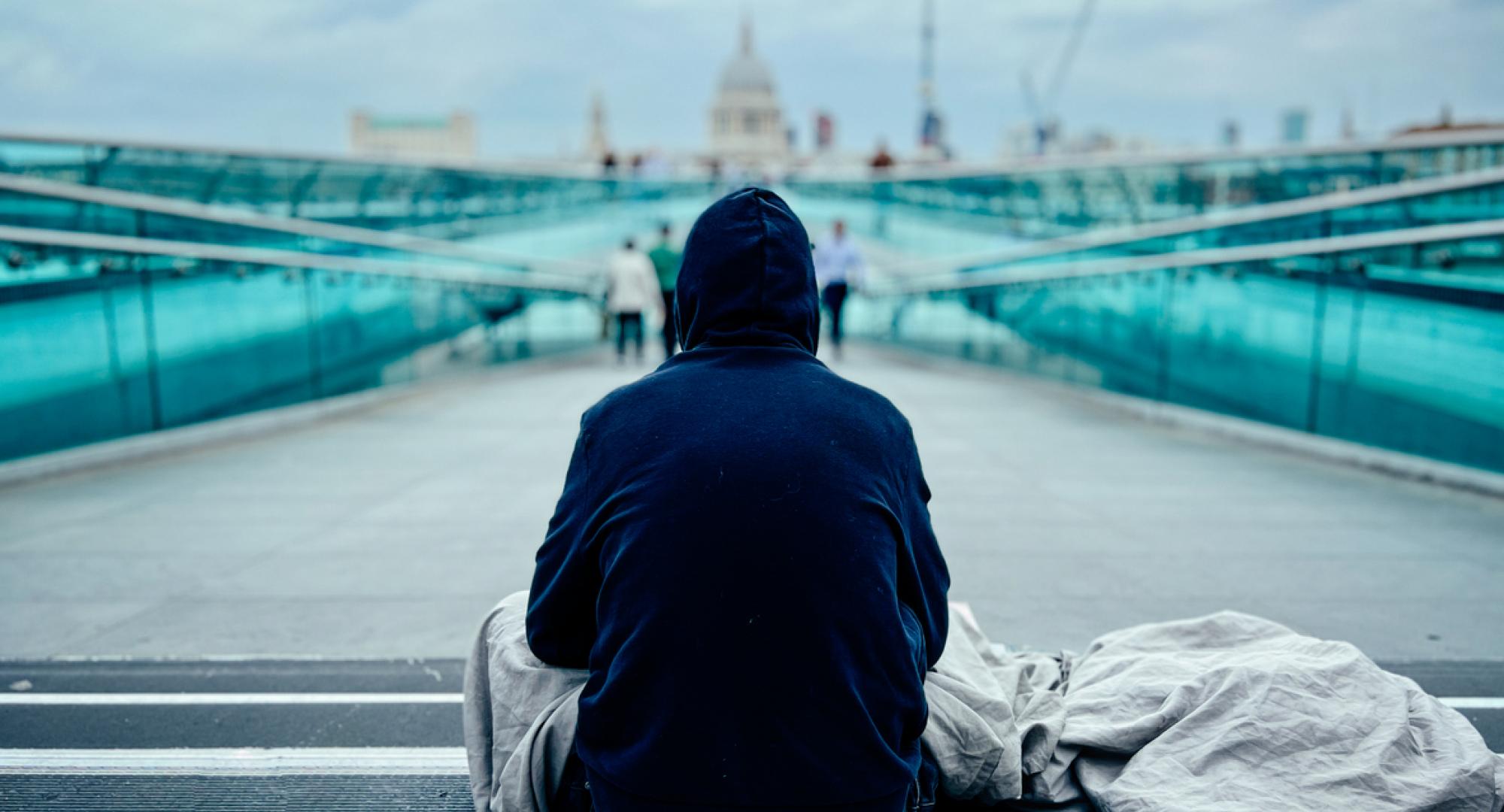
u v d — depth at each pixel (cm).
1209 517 525
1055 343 1067
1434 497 569
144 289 695
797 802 161
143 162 906
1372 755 221
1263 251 738
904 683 172
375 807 244
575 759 194
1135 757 231
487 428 825
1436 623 363
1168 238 865
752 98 17962
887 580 168
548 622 191
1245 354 764
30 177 828
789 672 160
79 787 251
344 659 333
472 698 232
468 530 499
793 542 161
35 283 616
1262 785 216
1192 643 283
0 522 513
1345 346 668
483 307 1202
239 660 332
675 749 161
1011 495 577
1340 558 448
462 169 1446
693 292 191
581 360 1526
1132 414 905
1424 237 599
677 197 2272
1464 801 210
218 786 253
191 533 492
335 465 667
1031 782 236
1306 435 708
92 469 652
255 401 804
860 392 183
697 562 161
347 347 924
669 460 166
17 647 342
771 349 184
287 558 450
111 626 363
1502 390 557
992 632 358
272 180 1070
